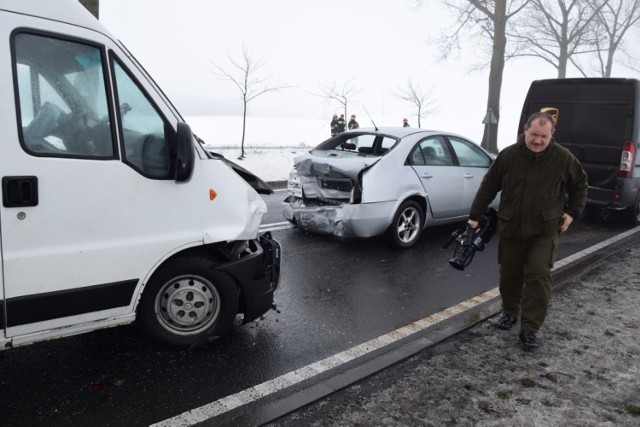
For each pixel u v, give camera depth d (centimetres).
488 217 404
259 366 341
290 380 323
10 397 296
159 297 346
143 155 322
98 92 304
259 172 1430
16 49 275
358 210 595
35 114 284
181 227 336
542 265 360
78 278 302
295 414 282
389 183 614
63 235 294
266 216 834
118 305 320
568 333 387
